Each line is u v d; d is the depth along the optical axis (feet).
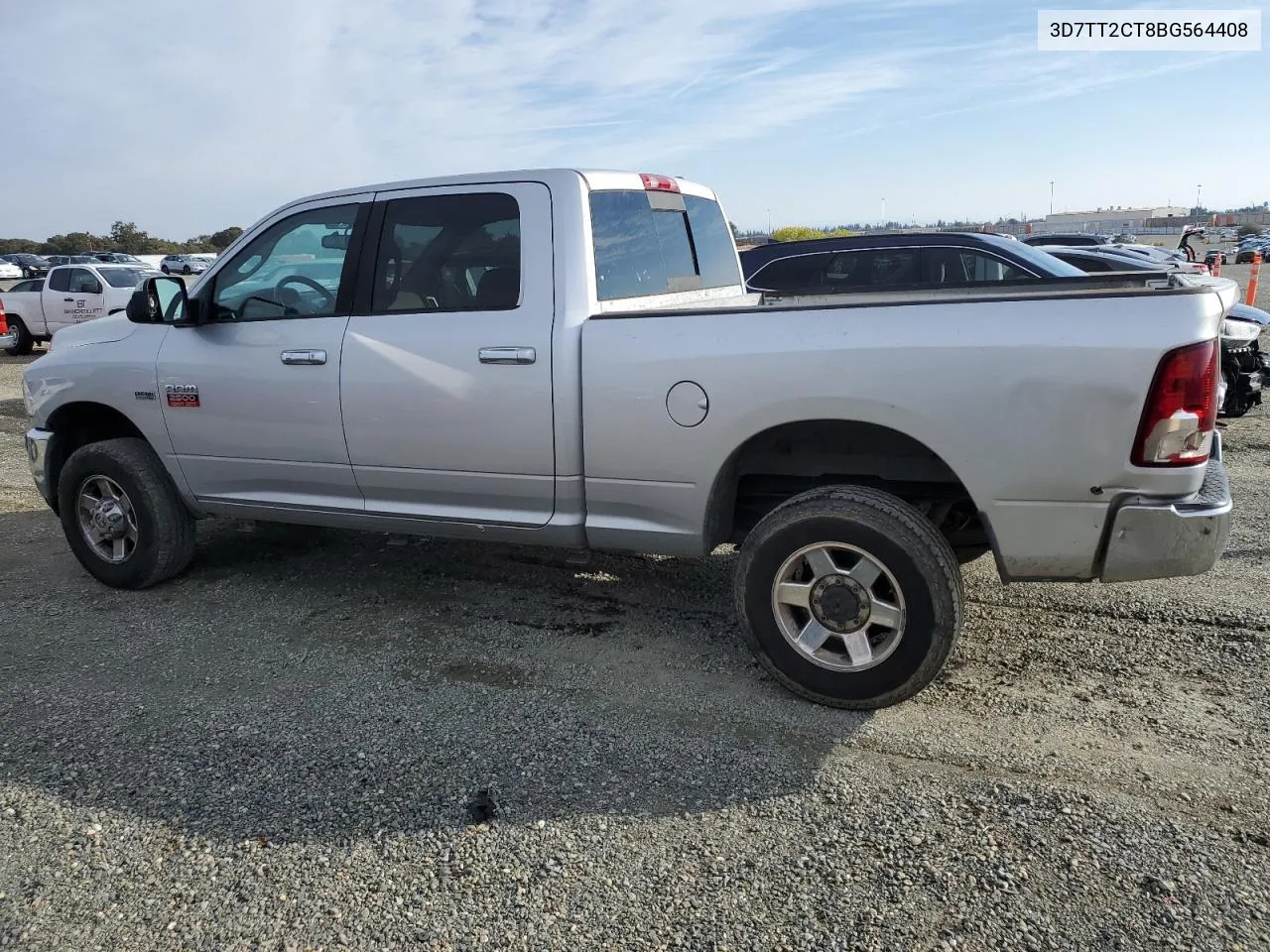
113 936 7.87
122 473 15.35
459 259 12.85
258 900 8.25
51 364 16.20
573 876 8.45
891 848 8.68
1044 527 10.21
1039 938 7.52
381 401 13.11
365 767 10.30
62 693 12.17
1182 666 12.14
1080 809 9.13
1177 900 7.86
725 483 11.89
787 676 11.44
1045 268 24.77
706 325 11.20
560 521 12.64
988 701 11.40
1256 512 18.69
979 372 9.99
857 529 10.69
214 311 14.74
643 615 14.42
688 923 7.83
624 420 11.72
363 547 17.93
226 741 10.90
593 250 12.53
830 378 10.57
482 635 13.78
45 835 9.23
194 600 15.40
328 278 13.75
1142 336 9.45
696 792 9.68
